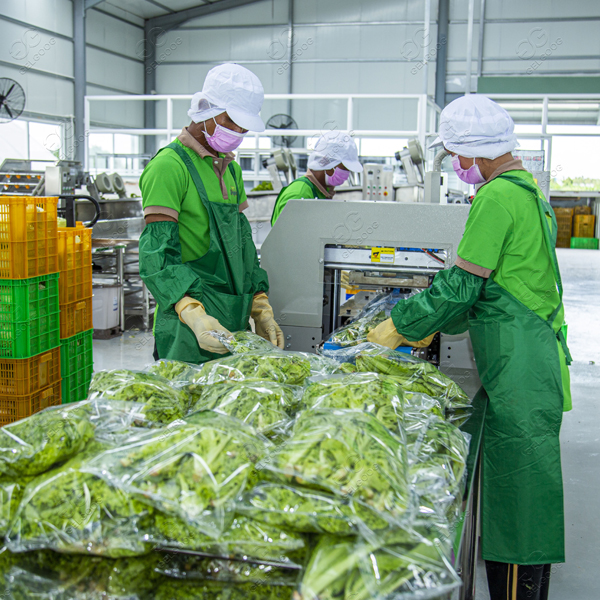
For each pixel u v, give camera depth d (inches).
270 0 531.5
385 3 512.1
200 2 530.9
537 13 485.7
